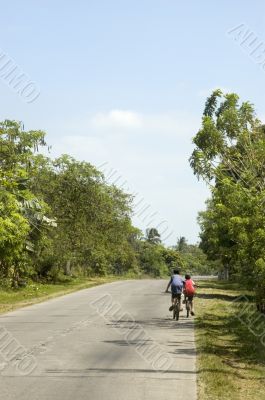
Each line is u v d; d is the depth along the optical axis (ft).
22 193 116.37
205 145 69.87
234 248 67.87
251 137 70.49
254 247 58.59
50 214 161.17
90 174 174.70
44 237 134.10
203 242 173.58
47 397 30.58
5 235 96.17
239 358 45.39
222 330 64.08
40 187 163.22
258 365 42.24
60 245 162.40
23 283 139.23
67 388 32.83
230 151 69.97
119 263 308.19
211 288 165.58
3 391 31.96
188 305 79.10
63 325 64.85
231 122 70.03
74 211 173.27
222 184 64.69
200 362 41.73
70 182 172.76
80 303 98.99
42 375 36.50
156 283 183.52
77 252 179.11
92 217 179.01
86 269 235.20
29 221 117.60
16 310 85.66
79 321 69.36
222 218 64.34
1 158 126.82
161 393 31.94
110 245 211.20
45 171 165.17
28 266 142.20
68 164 173.68
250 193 61.16
